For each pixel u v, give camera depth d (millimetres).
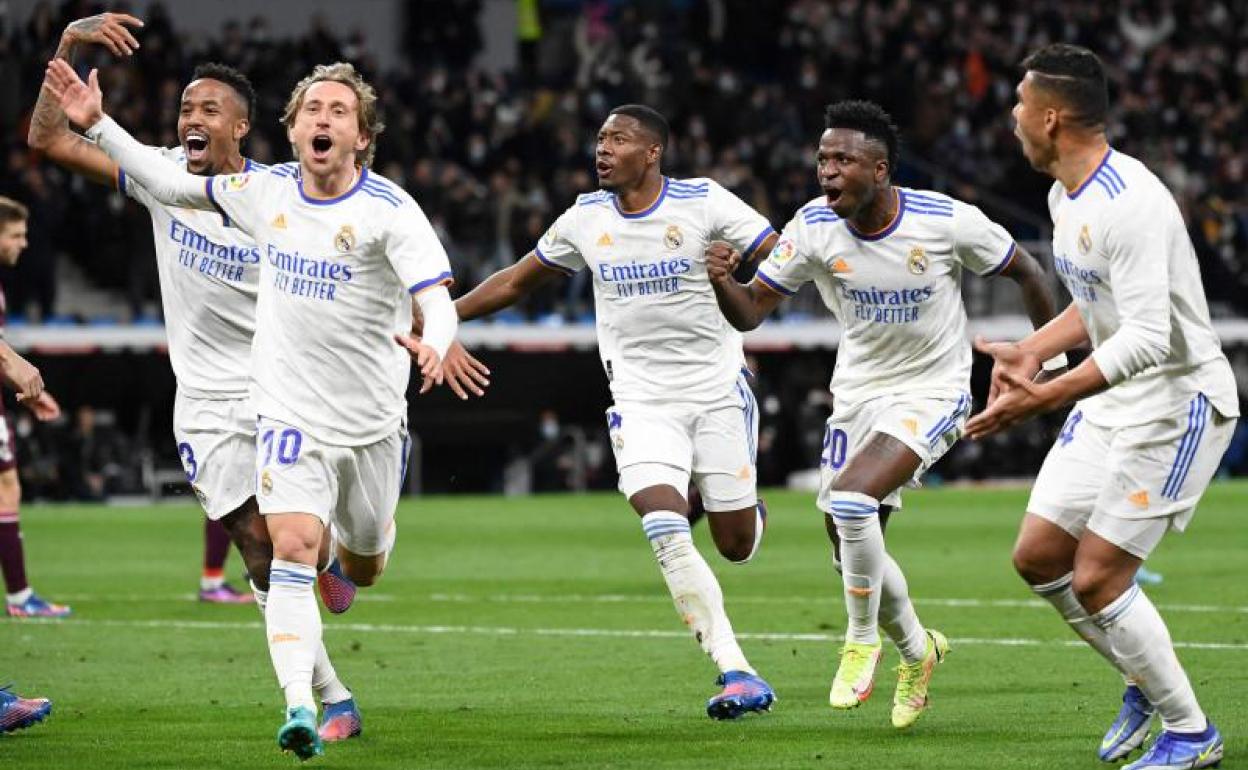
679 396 9578
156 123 30359
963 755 7766
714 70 37531
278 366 7996
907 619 8609
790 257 9039
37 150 9219
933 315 9031
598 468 30734
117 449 28125
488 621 13320
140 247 29234
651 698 9648
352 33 33594
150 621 13516
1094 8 41219
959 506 24984
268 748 8109
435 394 29516
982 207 35062
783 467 30859
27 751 8039
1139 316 6914
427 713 9180
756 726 8656
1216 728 7598
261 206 8062
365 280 7969
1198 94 39719
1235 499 25719
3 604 14859
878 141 8680
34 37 31266
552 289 31219
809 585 15570
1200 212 35656
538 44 41531
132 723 8883
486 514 24359
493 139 33719
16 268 28188
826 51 37906
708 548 19234
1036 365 7074
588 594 15133
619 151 9469
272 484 7895
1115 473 7215
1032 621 12781
